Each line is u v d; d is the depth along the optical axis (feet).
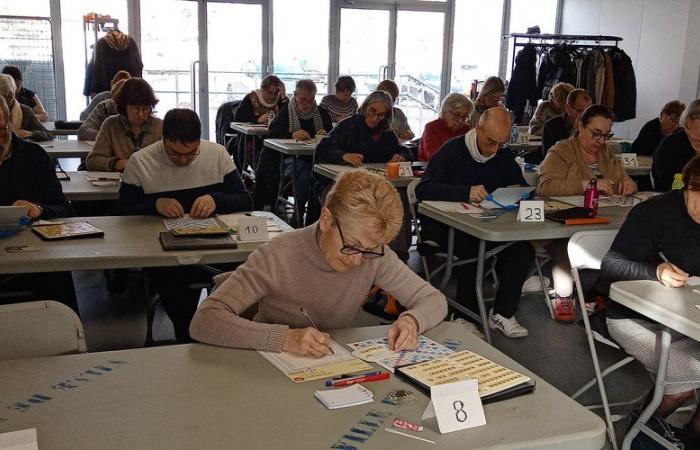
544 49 28.58
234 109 25.55
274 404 4.20
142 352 4.96
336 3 30.25
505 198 10.47
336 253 5.22
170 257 7.43
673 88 27.37
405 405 4.27
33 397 4.20
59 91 27.50
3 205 9.12
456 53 32.30
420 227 11.79
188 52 29.14
